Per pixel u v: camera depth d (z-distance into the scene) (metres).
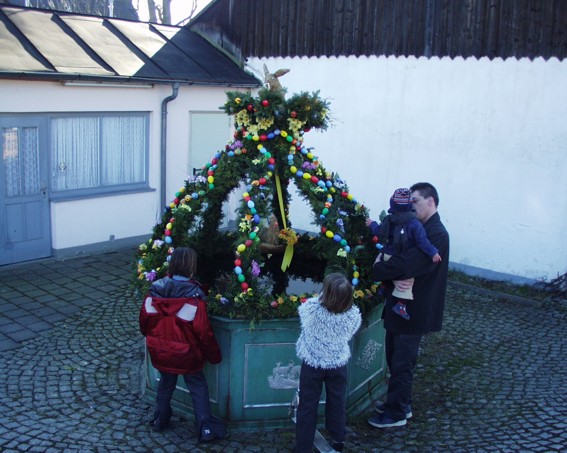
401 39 9.13
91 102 8.88
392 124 9.42
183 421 4.54
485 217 8.54
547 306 7.58
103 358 5.58
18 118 8.14
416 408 4.88
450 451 4.22
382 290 4.74
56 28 9.21
